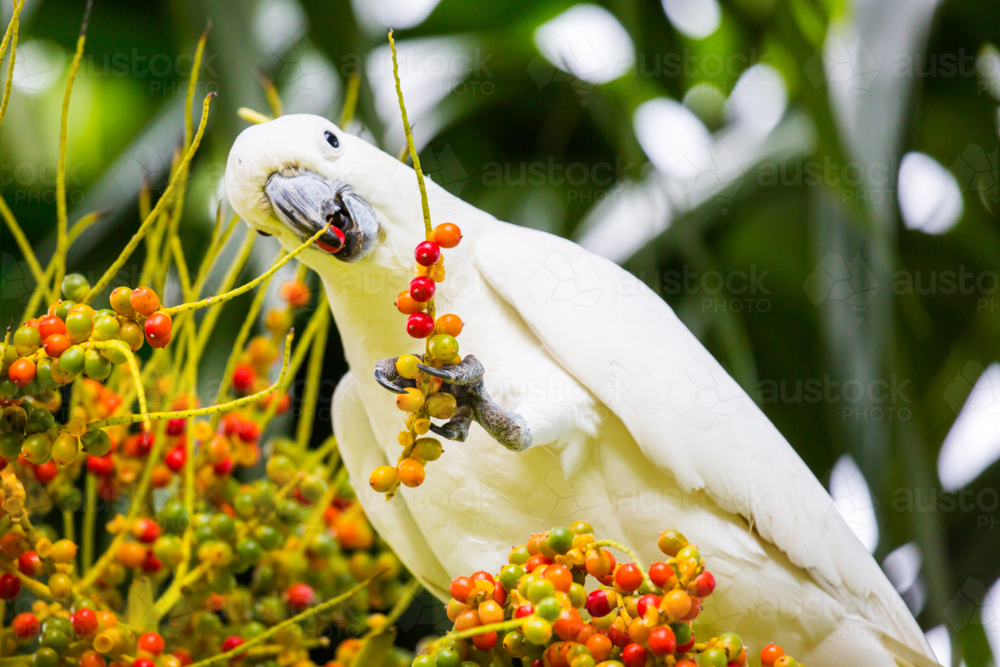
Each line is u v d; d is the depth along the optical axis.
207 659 4.59
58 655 4.55
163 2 5.03
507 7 5.02
